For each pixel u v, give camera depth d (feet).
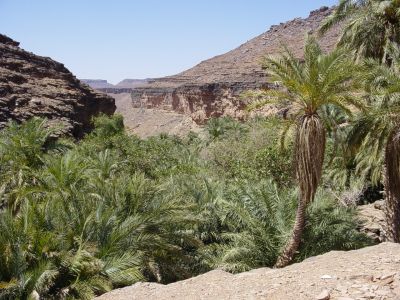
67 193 39.19
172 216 37.65
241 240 41.93
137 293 24.59
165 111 519.60
